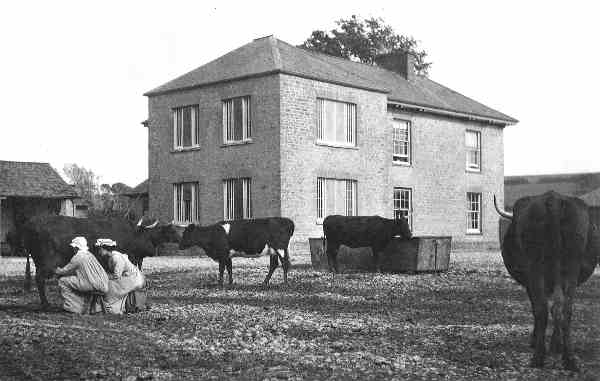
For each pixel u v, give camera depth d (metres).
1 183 36.00
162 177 32.47
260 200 28.83
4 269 23.28
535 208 7.28
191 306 12.70
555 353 8.09
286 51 31.05
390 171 33.31
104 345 8.81
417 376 7.20
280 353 8.39
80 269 11.70
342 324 10.54
